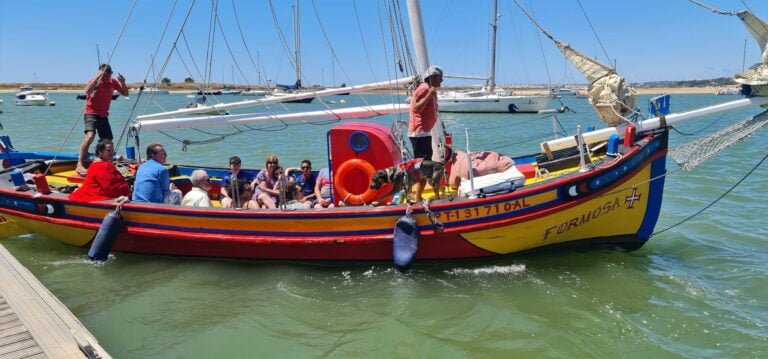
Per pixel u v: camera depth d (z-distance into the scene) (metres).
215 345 4.50
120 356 4.36
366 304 5.27
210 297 5.50
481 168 6.93
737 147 17.50
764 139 19.61
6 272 5.32
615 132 6.82
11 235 7.43
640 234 6.42
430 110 6.19
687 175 12.16
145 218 6.33
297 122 7.90
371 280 5.88
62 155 9.60
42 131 26.66
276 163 7.18
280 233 5.99
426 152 6.25
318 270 6.17
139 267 6.40
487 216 5.77
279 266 6.29
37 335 3.99
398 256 5.55
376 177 5.97
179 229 6.24
